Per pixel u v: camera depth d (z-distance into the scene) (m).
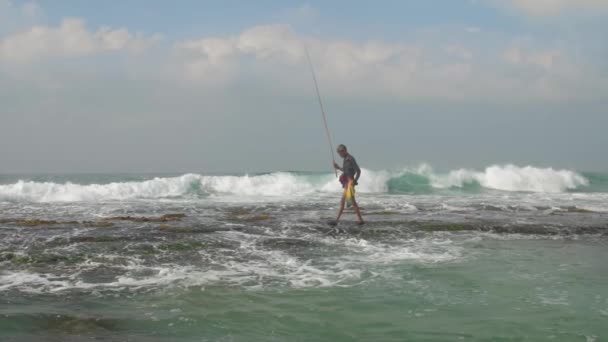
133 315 4.89
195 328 4.52
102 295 5.64
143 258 7.75
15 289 5.84
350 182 11.82
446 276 6.77
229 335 4.34
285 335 4.35
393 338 4.27
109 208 15.91
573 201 20.64
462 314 4.97
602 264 7.72
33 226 10.78
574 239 10.59
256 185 24.89
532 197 23.17
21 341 4.10
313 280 6.50
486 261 7.93
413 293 5.82
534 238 10.64
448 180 29.44
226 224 11.56
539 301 5.46
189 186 23.86
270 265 7.46
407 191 27.59
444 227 11.62
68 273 6.71
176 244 8.80
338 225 11.61
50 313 4.90
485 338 4.26
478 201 19.80
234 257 8.02
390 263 7.71
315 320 4.77
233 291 5.87
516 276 6.79
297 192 25.00
